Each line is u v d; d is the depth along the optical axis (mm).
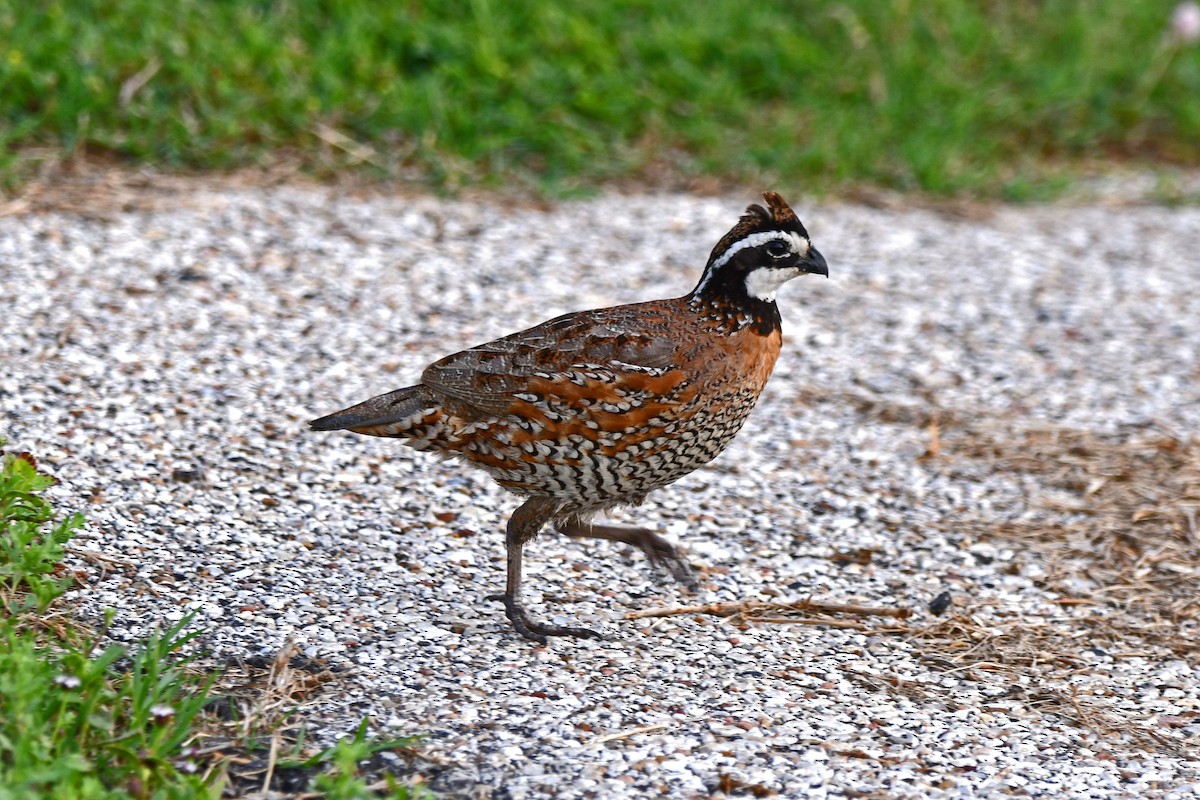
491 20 17469
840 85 18328
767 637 8992
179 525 9391
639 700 8016
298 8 17156
